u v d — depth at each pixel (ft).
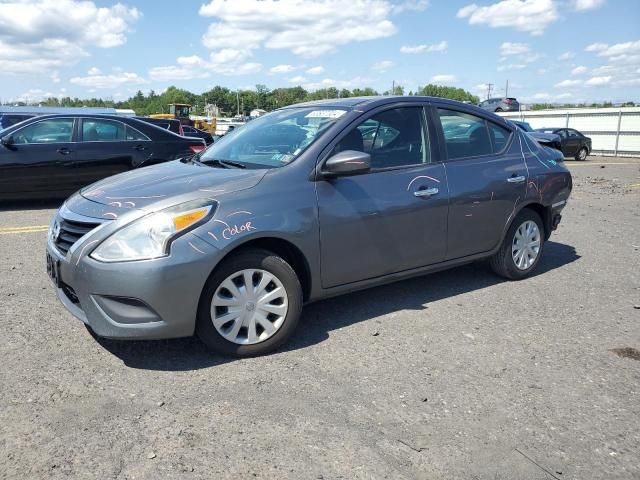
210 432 9.45
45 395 10.51
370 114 14.37
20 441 9.06
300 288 12.64
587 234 26.30
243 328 12.25
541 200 17.85
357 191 13.55
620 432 9.69
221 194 11.87
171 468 8.50
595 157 105.91
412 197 14.49
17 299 15.71
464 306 15.78
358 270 13.79
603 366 12.18
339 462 8.72
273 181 12.50
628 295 16.98
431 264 15.47
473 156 16.48
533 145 18.40
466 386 11.19
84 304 11.28
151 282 10.87
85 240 11.20
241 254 11.88
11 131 29.53
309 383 11.20
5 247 21.72
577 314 15.31
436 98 16.12
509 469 8.66
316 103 15.89
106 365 11.78
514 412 10.27
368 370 11.82
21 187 29.45
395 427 9.71
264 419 9.86
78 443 9.05
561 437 9.51
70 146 30.19
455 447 9.18
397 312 15.24
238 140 15.47
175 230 11.07
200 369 11.70
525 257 18.13
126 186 12.66
